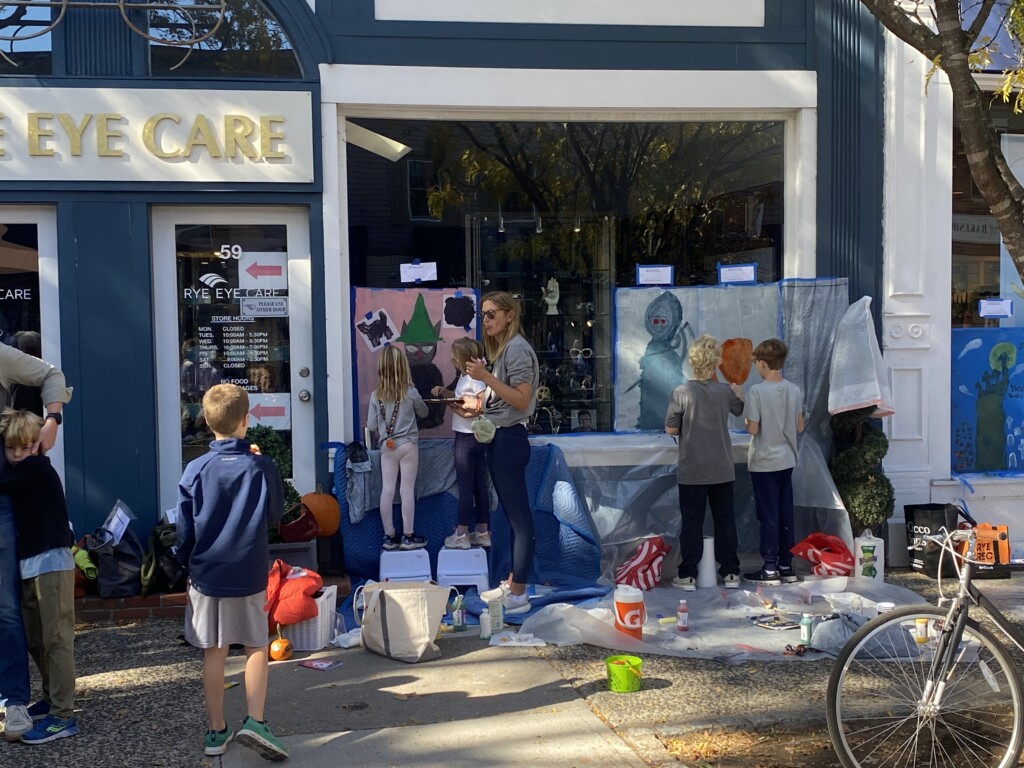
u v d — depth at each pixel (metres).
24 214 6.32
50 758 3.90
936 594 6.30
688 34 6.86
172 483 6.54
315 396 6.55
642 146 7.12
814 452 6.75
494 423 5.61
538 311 7.09
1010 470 7.34
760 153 7.23
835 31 6.98
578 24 6.76
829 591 6.21
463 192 6.94
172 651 5.22
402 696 4.55
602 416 7.16
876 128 7.04
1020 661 4.97
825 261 7.07
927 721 3.80
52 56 6.19
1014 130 7.41
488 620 5.41
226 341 6.57
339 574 6.37
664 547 6.38
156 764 3.84
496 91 6.68
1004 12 7.07
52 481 4.17
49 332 6.36
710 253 7.24
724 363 7.10
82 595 5.82
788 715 4.26
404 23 6.56
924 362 7.12
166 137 6.30
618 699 4.50
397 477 6.39
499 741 4.04
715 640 5.36
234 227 6.55
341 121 6.62
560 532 6.48
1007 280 7.36
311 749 3.96
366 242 6.80
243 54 6.43
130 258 6.31
